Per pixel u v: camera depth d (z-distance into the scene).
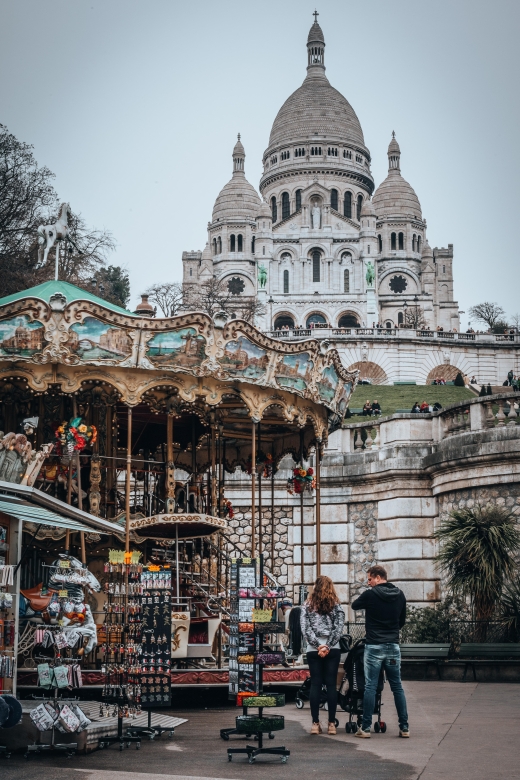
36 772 9.38
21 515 11.50
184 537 18.52
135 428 22.45
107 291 57.75
